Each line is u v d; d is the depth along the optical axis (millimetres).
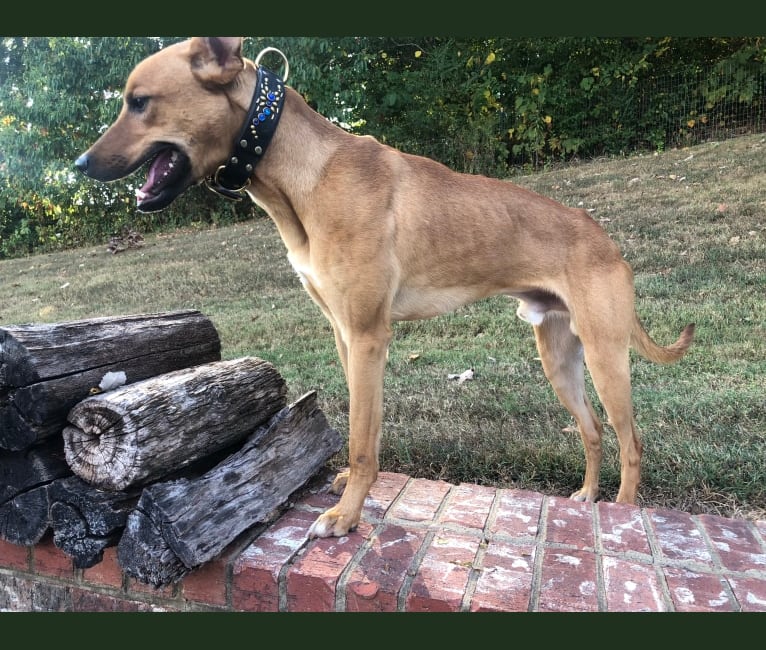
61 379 1223
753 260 3090
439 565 1263
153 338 1457
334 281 1398
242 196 1497
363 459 1384
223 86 1373
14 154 6715
